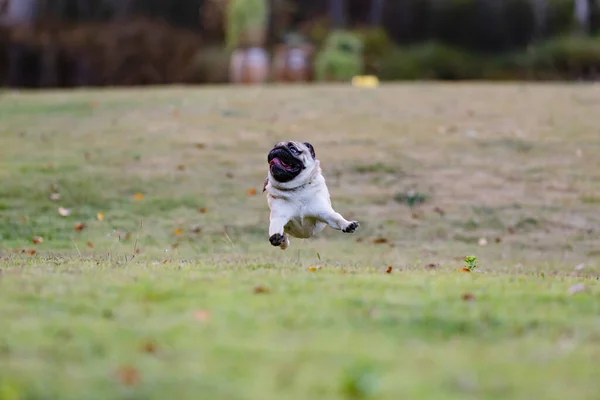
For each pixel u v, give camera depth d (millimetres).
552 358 5520
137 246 13453
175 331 5793
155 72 41875
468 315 6449
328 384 4922
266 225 14828
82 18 51031
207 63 42219
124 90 27047
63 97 25047
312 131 19922
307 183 8812
